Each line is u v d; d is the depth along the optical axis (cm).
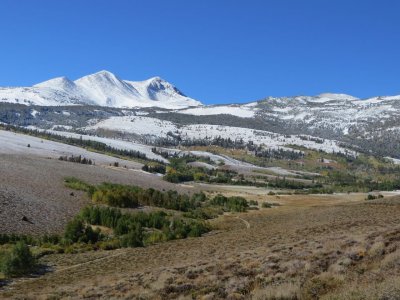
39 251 5666
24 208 7662
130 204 10025
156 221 8169
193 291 2403
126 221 7706
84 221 7738
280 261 2775
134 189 11200
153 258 5066
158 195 11006
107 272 4394
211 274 2806
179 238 7231
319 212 9844
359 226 5044
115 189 10506
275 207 13050
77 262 5247
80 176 13012
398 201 10781
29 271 4681
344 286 1852
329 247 2925
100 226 7700
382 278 1878
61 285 3819
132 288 2873
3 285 4078
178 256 4934
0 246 5688
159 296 2423
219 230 8294
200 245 5738
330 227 5422
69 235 6556
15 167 12019
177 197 11806
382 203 10688
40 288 3806
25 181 9969
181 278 2858
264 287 2088
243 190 19375
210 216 10475
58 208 8275
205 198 13412
